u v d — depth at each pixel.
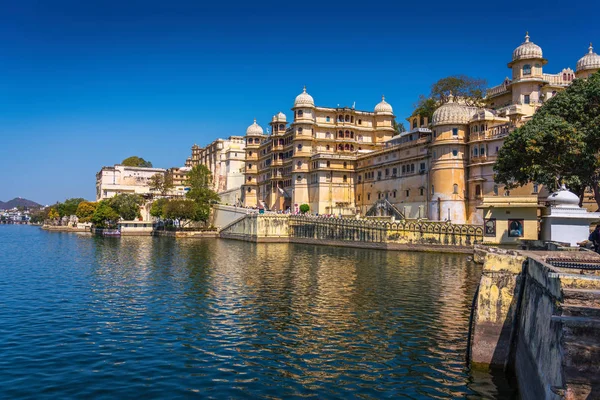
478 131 65.94
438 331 23.41
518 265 17.39
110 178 188.12
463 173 67.81
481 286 17.88
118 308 28.86
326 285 35.94
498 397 15.84
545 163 40.53
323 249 69.69
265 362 19.47
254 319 26.02
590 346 9.81
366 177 93.25
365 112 106.50
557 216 23.80
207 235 104.06
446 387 16.70
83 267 48.47
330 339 22.34
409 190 78.25
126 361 19.61
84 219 151.25
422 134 78.38
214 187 154.62
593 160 38.09
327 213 94.19
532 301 14.88
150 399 16.03
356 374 18.12
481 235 56.00
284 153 110.62
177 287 35.78
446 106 69.31
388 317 26.09
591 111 39.53
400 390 16.62
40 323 25.41
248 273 42.94
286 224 87.06
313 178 97.81
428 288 34.22
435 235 60.28
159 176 158.88
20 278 40.81
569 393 9.75
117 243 86.12
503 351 17.58
